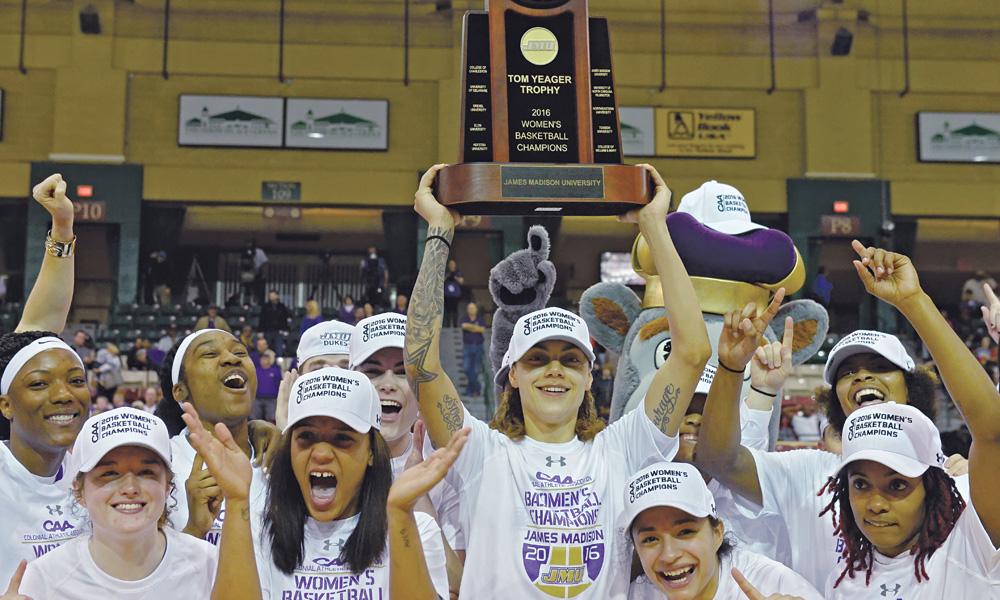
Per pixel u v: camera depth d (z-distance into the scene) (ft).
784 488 14.15
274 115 81.35
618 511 12.87
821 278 72.84
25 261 78.23
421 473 11.25
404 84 82.17
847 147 82.12
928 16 83.51
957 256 86.22
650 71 81.97
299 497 12.19
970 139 83.25
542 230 16.52
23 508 13.97
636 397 16.43
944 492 11.91
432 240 13.07
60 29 79.82
